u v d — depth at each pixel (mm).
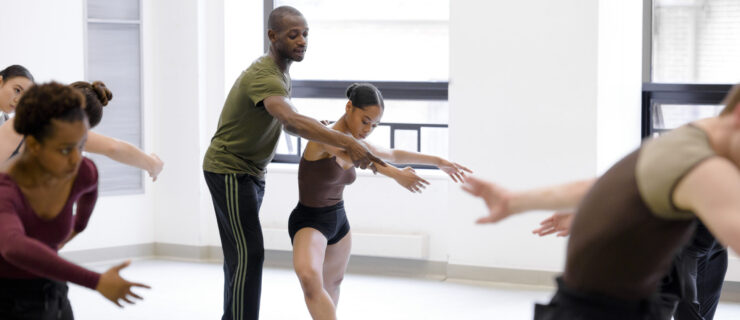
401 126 6578
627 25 5988
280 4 6742
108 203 6559
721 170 1707
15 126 2096
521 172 5773
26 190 2168
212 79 6613
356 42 6656
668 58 6188
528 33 5688
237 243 4113
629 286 1947
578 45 5590
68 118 2080
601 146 5652
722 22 6055
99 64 6438
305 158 3871
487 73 5797
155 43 6668
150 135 6699
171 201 6738
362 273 6336
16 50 5992
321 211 3930
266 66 3963
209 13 6586
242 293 4094
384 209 6273
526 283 5852
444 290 5777
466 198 5941
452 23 5852
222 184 4078
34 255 2014
